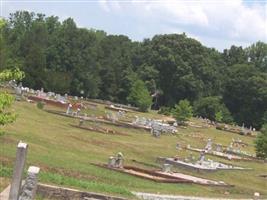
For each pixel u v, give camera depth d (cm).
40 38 13600
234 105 15662
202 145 7438
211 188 3888
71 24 14125
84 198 2327
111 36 16812
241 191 4072
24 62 11444
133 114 10344
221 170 5078
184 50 15512
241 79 15388
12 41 13312
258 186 4781
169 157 5266
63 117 6844
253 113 15325
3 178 2234
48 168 2861
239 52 18675
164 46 15338
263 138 7094
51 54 13300
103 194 2461
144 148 5572
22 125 4975
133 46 16600
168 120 10288
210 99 13888
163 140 6869
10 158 2878
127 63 14662
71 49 13438
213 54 17938
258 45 18788
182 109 10206
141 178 3662
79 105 8912
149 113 11531
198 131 9675
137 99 12025
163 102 15188
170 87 15200
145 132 7288
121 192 2659
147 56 15600
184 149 6353
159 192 3038
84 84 13412
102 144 5172
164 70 15162
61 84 12125
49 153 3669
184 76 15038
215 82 15800
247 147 8875
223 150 7375
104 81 14188
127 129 7131
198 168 4788
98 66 13875
